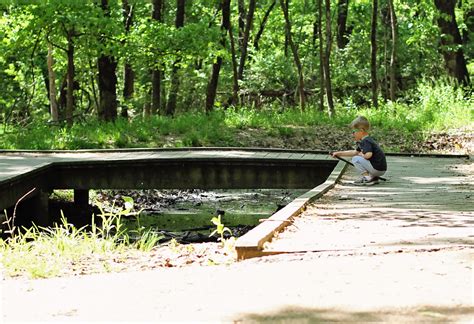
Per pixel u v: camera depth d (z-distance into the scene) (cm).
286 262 596
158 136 2428
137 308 461
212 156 1773
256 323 415
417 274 523
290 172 1742
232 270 575
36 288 541
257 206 1967
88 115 3600
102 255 750
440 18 3100
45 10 2570
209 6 3791
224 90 3934
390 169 1577
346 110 2916
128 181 1755
